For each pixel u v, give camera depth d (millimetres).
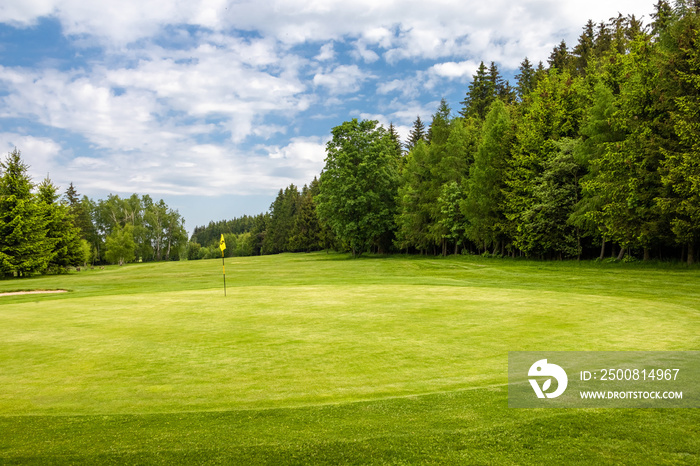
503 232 40781
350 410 5293
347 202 53844
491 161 40562
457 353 8195
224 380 6859
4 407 5895
